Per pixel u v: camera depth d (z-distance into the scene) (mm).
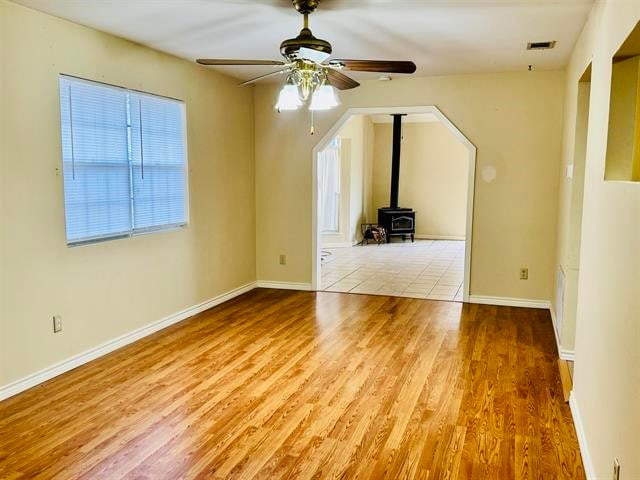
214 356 3928
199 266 5176
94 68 3779
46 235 3447
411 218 10570
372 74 5355
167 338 4363
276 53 4512
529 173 5336
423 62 4812
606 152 2307
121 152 4094
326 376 3543
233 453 2557
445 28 3686
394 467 2438
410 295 5984
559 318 4199
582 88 3773
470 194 5523
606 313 2182
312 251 6176
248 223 6156
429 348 4125
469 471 2404
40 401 3129
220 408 3047
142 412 2988
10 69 3158
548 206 5316
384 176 11188
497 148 5402
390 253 9164
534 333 4523
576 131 3793
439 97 5523
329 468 2428
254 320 4922
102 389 3311
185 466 2439
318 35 3906
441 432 2768
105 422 2865
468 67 5039
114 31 3820
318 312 5215
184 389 3316
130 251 4223
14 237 3221
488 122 5402
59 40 3488
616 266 2025
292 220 6207
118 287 4102
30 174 3316
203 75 5086
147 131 4375
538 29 3666
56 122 3488
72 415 2947
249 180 6129
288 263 6297
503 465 2455
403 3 3156
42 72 3371
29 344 3342
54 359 3533
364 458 2516
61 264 3570
